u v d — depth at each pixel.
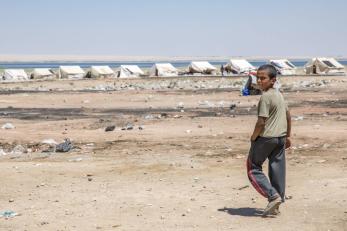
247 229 9.92
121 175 15.35
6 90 67.12
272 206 10.59
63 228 10.27
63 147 20.36
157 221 10.62
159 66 96.81
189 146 20.62
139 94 55.28
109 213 11.29
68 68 94.56
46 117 34.25
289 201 11.92
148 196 12.73
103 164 17.14
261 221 10.44
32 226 10.45
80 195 12.98
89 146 21.34
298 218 10.59
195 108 39.41
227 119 30.19
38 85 76.06
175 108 39.97
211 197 12.54
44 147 21.45
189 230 9.95
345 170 15.07
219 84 71.88
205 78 85.12
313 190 12.85
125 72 95.25
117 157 18.50
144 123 29.28
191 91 59.03
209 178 14.70
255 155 10.64
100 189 13.59
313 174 14.70
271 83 10.58
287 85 66.94
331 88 59.81
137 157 18.38
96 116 34.47
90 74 94.75
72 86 74.62
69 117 34.06
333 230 9.77
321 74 90.38
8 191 13.54
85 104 45.53
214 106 40.66
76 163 17.38
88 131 26.08
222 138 22.55
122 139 22.89
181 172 15.60
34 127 28.31
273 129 10.45
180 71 103.12
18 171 16.03
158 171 15.83
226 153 18.77
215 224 10.31
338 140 20.95
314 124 26.89
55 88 71.06
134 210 11.50
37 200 12.56
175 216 10.96
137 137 23.38
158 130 25.83
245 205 11.77
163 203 12.05
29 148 21.42
